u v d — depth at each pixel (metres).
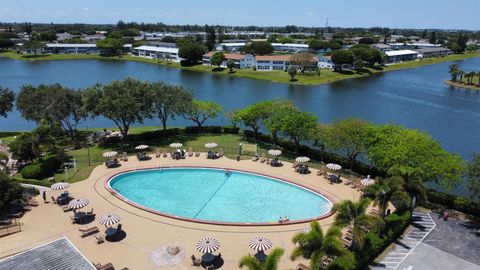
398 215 41.19
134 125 97.12
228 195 51.12
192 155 64.62
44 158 58.25
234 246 37.69
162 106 74.56
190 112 77.31
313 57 199.88
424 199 42.94
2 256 34.72
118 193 48.91
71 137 75.06
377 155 51.81
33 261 27.30
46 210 44.03
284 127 62.34
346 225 33.03
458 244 39.06
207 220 42.72
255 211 46.75
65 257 27.98
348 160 60.88
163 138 75.62
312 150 65.81
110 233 38.03
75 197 47.62
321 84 175.12
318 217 43.84
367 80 189.12
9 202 43.22
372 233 37.12
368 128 56.91
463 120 115.25
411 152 48.88
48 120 70.19
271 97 140.38
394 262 35.69
